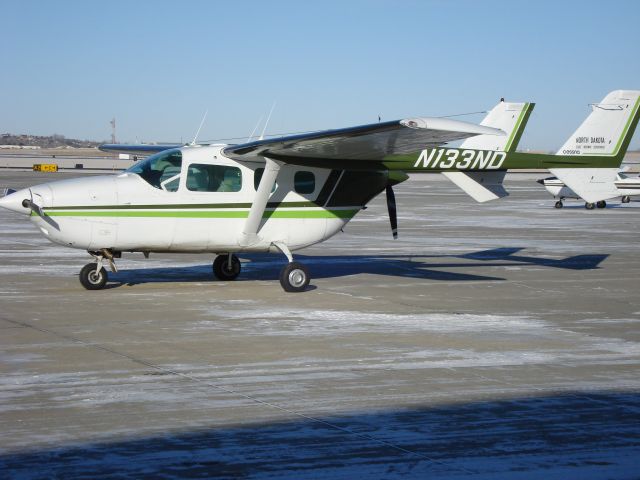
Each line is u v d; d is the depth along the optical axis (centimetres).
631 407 696
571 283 1468
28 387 741
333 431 625
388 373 803
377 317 1112
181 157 1316
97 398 707
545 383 772
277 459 565
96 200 1255
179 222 1306
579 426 645
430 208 3772
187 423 641
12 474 534
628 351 914
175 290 1329
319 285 1417
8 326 1014
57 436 608
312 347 918
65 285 1362
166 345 919
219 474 538
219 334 983
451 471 548
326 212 1407
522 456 577
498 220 3067
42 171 7762
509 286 1423
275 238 1378
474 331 1021
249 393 727
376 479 532
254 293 1312
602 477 540
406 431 627
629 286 1436
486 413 675
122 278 1465
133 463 555
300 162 1359
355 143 1230
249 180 1351
